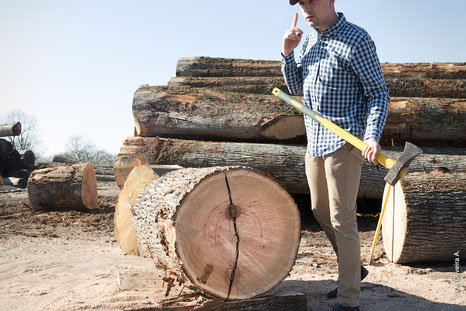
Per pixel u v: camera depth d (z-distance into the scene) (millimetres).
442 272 4168
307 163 3094
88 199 8711
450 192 4426
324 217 3127
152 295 3078
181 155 7137
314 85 2971
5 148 16422
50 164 18875
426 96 7840
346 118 2877
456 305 3117
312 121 3012
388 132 7297
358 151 2811
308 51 3082
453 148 7367
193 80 8312
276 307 2875
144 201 3445
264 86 8008
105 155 43562
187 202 2725
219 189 2785
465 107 7219
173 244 2764
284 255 2930
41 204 8516
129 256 4848
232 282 2805
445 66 8133
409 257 4379
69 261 4492
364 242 5844
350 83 2893
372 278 3945
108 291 3232
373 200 7719
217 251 2783
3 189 14555
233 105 7492
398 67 8125
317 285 3617
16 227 6941
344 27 2887
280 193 2902
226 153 7055
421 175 4707
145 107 7637
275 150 7008
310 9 2877
